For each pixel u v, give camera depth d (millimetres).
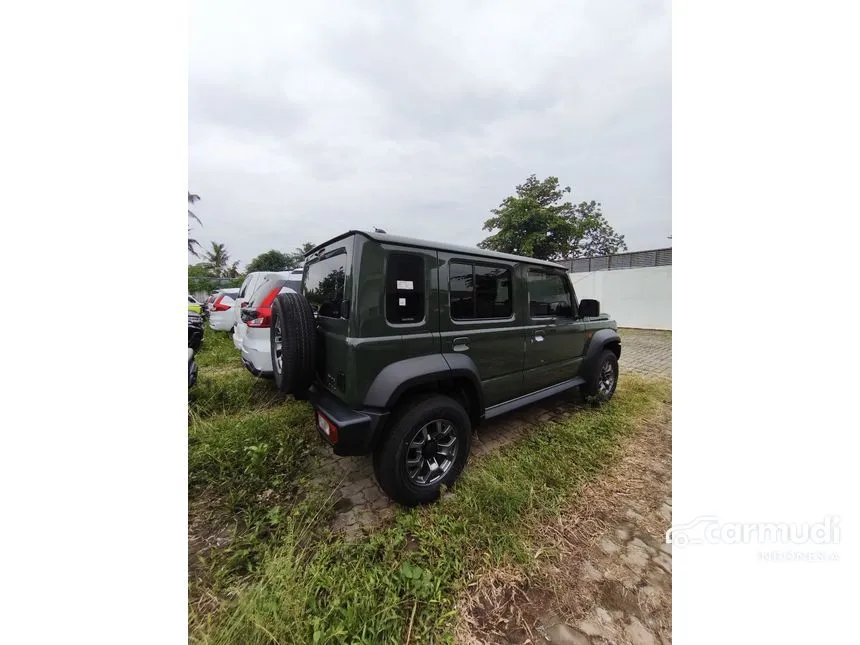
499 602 1527
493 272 2756
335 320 2189
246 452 2699
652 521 2059
